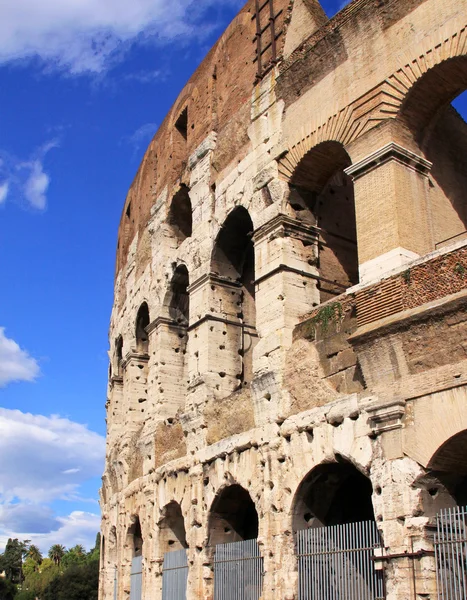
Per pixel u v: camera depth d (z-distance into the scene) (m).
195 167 38.91
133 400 45.53
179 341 41.28
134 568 40.94
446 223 27.58
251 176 33.41
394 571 21.72
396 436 22.66
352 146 27.55
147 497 38.34
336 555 24.58
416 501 21.73
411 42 26.34
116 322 54.22
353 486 28.19
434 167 28.31
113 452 49.06
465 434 21.03
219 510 31.81
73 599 107.62
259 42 35.00
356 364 25.44
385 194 25.72
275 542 26.92
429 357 22.38
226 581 30.02
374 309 24.58
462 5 24.83
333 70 29.50
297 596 25.66
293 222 30.94
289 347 28.92
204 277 35.94
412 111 26.52
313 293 30.48
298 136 30.78
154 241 44.00
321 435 25.92
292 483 26.83
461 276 22.22
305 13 32.81
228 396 32.28
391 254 24.89
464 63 24.83
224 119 37.19
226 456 31.02
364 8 28.30
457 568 20.80
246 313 36.22
